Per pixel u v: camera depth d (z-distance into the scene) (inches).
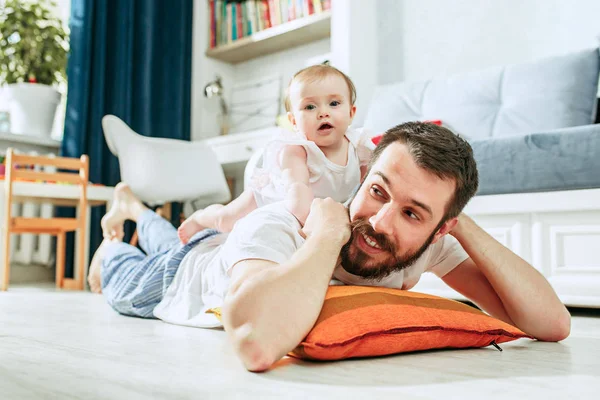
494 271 42.9
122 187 81.5
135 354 35.6
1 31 125.8
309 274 33.3
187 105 150.6
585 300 69.2
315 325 33.2
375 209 36.7
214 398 24.4
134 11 141.7
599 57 95.3
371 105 116.8
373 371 31.0
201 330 48.6
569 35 107.6
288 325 31.0
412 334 35.6
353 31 125.6
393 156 35.9
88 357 34.2
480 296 47.1
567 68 96.2
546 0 110.4
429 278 79.2
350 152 50.7
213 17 156.4
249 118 156.0
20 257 129.3
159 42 147.1
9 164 103.5
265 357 29.8
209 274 50.8
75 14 129.9
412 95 111.8
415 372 30.9
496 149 75.8
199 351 37.1
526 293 42.8
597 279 68.7
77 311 66.2
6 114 133.2
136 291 58.0
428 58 124.7
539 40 111.0
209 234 56.1
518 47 113.5
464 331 38.0
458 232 43.7
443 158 35.3
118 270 65.9
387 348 35.0
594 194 68.8
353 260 38.8
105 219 82.3
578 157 69.9
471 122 102.9
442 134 36.5
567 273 70.7
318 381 28.2
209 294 50.6
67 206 129.3
